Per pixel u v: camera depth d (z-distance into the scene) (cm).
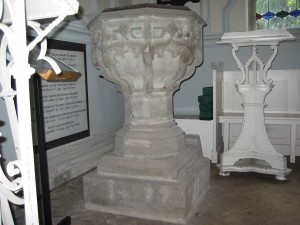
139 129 257
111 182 244
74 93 326
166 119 263
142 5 218
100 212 249
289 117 362
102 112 385
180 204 225
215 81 361
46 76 145
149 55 223
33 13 141
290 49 391
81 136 341
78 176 333
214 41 420
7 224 159
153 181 237
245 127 322
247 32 306
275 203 257
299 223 223
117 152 266
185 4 429
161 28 221
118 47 227
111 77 256
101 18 230
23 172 132
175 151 255
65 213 248
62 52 304
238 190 287
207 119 380
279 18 420
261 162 337
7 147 253
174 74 241
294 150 365
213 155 373
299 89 391
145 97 255
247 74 316
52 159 296
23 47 125
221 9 414
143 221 232
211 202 262
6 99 161
